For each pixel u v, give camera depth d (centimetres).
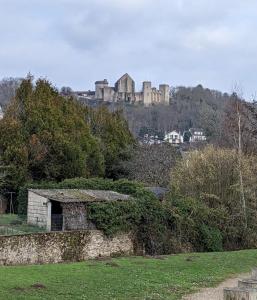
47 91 5800
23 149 5159
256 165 4812
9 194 4984
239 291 1700
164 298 2131
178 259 3356
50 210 3747
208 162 4634
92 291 2155
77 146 5547
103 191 4216
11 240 2980
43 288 2122
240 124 5519
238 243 4456
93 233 3469
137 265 3008
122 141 6819
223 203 4541
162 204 3956
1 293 1938
